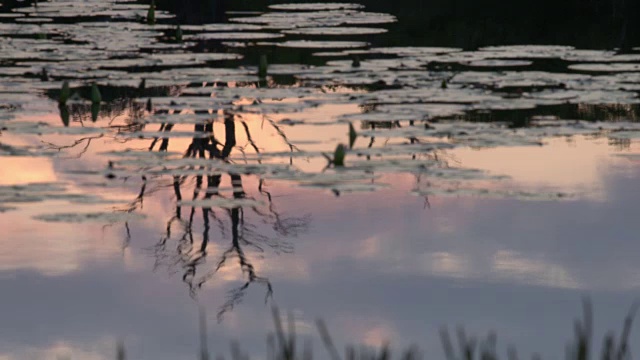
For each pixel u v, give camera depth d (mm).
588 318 10062
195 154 38875
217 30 79250
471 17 91812
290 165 32250
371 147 35688
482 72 52969
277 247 28438
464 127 37938
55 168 34344
